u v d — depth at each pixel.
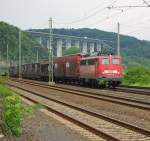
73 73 53.94
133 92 35.97
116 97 29.33
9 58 175.88
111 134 14.09
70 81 58.62
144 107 21.98
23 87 47.00
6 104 13.48
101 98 28.41
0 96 23.00
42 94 33.84
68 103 25.34
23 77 94.31
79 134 14.00
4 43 192.12
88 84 50.06
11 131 12.55
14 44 192.75
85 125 15.45
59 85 53.97
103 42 193.12
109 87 47.62
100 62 45.06
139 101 25.64
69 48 184.50
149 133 13.74
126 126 15.65
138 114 20.14
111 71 45.19
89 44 192.62
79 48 184.75
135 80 52.31
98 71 45.16
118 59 45.56
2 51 186.88
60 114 19.28
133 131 14.69
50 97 30.58
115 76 45.28
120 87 48.03
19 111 12.88
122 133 14.30
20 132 12.83
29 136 12.80
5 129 12.48
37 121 16.92
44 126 15.69
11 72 111.31
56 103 26.39
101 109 23.23
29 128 14.75
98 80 45.06
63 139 12.84
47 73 68.19
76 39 192.50
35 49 195.88
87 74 48.41
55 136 13.38
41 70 73.44
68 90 40.47
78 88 45.47
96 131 14.12
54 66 64.19
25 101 27.11
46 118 18.20
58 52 189.25
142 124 16.98
